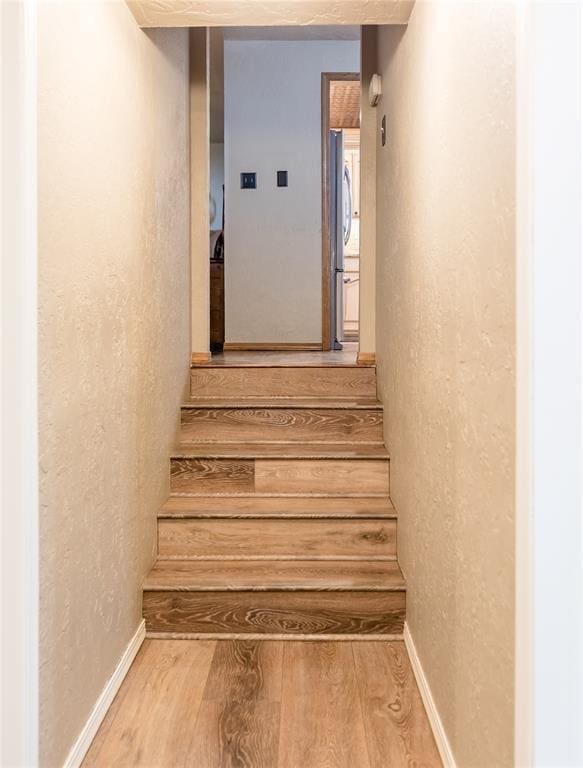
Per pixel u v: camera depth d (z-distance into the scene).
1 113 1.42
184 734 1.94
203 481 3.11
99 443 2.01
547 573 1.11
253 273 5.52
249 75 5.43
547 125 1.09
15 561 1.45
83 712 1.86
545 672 1.11
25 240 1.43
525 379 1.12
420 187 2.21
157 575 2.66
